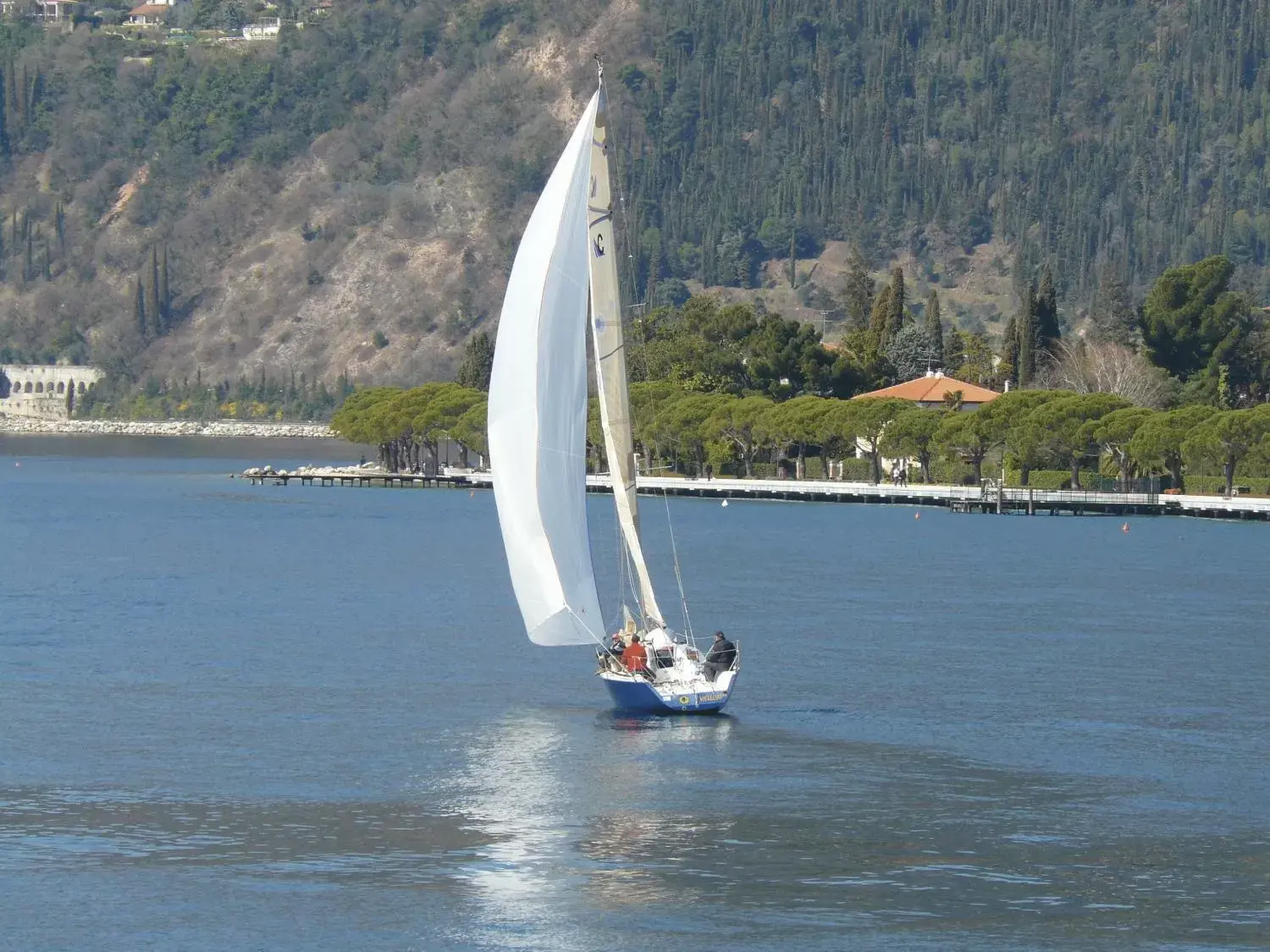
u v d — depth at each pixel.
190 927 63.78
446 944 62.28
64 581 176.50
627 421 92.31
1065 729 95.25
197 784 82.56
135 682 109.94
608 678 97.06
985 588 166.88
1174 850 72.69
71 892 67.19
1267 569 185.75
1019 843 73.62
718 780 83.12
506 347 90.00
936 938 62.88
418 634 133.12
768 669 114.69
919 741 91.88
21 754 88.69
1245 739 93.19
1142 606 152.50
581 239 89.88
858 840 73.69
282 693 105.69
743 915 65.06
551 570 90.75
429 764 86.19
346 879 68.62
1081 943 62.50
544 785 82.06
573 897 66.88
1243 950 61.88
